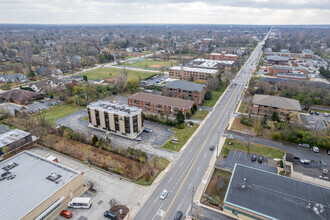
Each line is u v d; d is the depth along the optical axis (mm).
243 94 166500
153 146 97562
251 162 86812
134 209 64875
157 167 83500
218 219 61406
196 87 148125
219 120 123625
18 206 57250
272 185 67188
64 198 64938
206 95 155375
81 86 172250
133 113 104000
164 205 66312
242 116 123500
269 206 59625
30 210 55031
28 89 168625
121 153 90438
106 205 66375
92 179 77312
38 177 68250
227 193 64188
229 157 90062
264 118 115062
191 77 188000
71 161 87438
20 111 130875
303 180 74750
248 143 94312
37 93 159625
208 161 87438
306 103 138875
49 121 121062
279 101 126875
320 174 74812
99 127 113438
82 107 143000
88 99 151125
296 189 65625
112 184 75062
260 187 66312
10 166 72438
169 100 131750
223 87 184500
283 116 123000
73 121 122438
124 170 81812
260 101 128375
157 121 120938
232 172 73750
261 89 161125
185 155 91312
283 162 82562
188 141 102062
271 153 92688
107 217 61812
